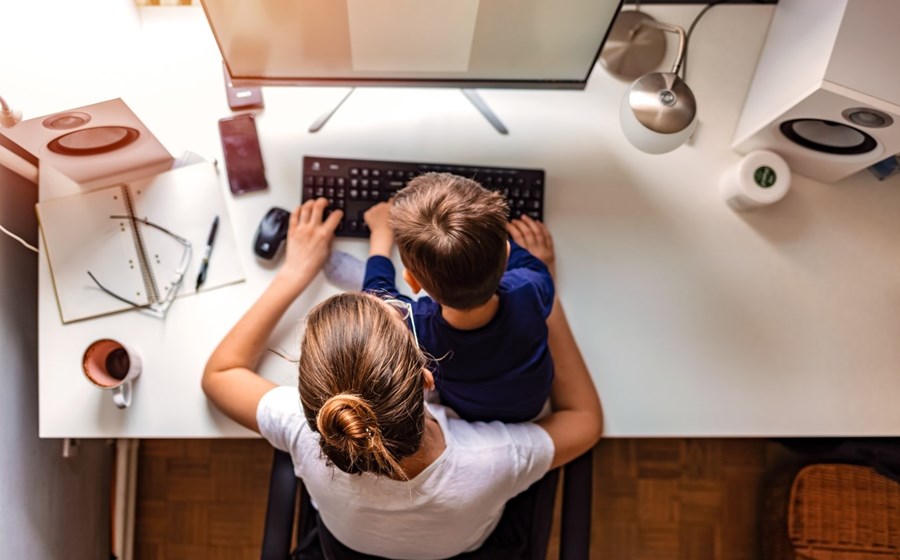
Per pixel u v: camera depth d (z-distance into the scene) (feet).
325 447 2.27
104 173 3.32
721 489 5.14
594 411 3.24
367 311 2.33
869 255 3.55
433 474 2.58
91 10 3.12
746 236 3.56
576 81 3.37
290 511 3.07
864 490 4.40
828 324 3.48
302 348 2.35
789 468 4.77
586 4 2.83
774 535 4.68
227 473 5.00
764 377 3.43
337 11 2.82
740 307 3.49
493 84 3.40
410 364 2.31
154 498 4.97
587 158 3.60
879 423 3.38
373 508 2.62
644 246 3.54
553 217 3.55
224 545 4.95
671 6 3.67
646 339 3.45
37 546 3.60
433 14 2.87
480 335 2.76
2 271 3.25
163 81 3.49
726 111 3.65
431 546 2.86
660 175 3.60
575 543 3.10
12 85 2.84
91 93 3.03
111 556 4.63
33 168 3.33
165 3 3.51
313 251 3.34
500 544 3.17
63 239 3.29
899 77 2.66
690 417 3.39
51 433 3.18
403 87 3.40
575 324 3.46
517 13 2.87
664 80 2.89
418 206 2.54
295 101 3.56
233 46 3.01
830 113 2.95
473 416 3.06
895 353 3.45
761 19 3.67
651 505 5.11
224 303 3.34
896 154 3.37
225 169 3.45
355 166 3.44
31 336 3.56
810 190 3.60
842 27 2.68
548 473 3.20
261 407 2.92
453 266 2.47
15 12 2.87
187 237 3.36
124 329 3.27
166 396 3.23
